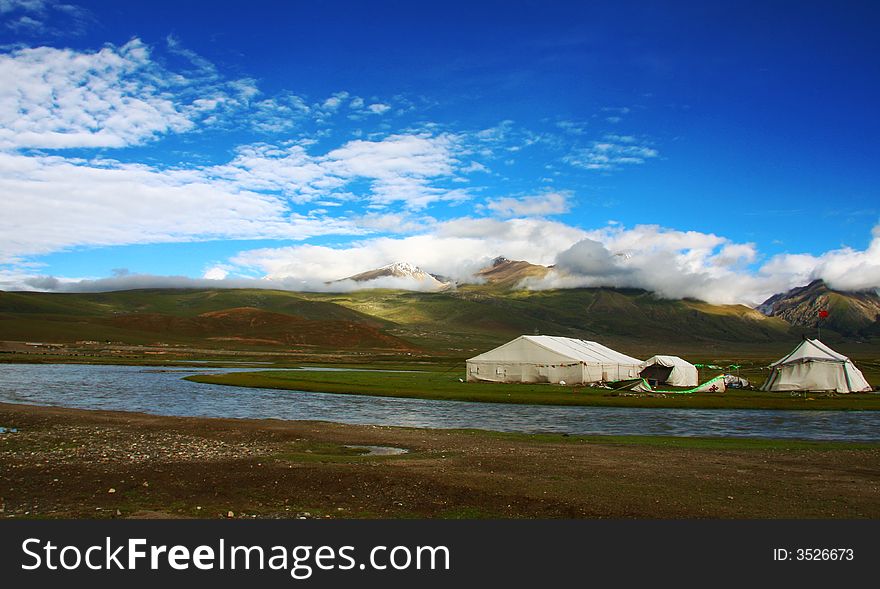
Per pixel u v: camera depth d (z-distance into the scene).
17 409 49.62
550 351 87.44
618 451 32.78
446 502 21.77
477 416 53.09
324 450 33.00
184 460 29.03
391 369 137.38
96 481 24.59
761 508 20.98
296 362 179.38
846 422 49.84
